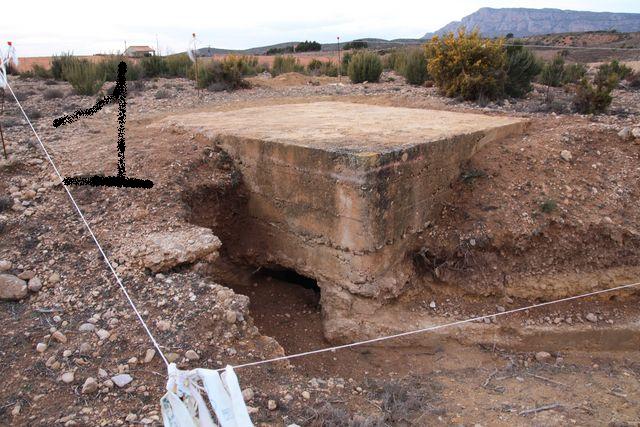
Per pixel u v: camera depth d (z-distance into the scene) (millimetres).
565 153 6176
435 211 5535
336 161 4750
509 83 10328
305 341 5238
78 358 3512
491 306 5281
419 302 5344
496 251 5375
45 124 8148
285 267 5883
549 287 5281
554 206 5492
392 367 4785
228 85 12984
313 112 7809
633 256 5410
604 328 5086
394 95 10664
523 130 6891
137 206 5234
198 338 3814
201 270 4691
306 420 3309
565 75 13688
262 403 3416
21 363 3455
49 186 5492
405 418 3584
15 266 4379
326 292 5305
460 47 9906
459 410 3861
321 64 21641
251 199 5930
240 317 4105
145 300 4125
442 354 4961
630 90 12258
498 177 5809
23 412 3094
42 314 3924
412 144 5023
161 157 5980
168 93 11867
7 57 6219
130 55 20906
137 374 3438
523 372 4648
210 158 6066
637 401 4117
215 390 2695
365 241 4770
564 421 3725
